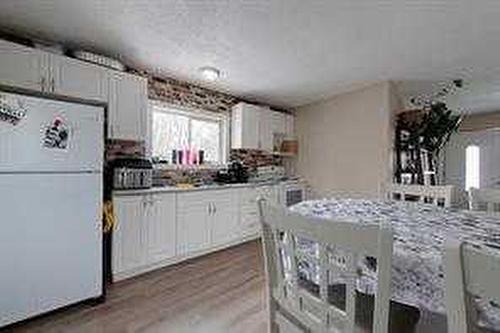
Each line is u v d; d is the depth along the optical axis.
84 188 2.64
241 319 2.54
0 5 2.70
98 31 3.17
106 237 3.18
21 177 2.32
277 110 6.27
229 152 5.46
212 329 2.39
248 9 2.97
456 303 0.61
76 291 2.61
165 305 2.77
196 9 2.92
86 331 2.33
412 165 5.37
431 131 5.44
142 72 4.23
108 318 2.52
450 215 1.88
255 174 5.56
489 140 7.38
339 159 5.75
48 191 2.44
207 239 4.32
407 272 1.11
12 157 2.28
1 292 2.25
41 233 2.41
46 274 2.45
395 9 3.12
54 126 2.46
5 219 2.26
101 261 2.77
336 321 0.97
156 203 3.69
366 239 0.83
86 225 2.66
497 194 2.23
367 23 3.34
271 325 1.29
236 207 4.79
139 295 2.97
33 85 2.98
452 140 7.68
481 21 3.40
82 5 2.75
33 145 2.37
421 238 1.32
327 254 0.96
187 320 2.52
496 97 6.40
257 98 5.73
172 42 3.47
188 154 4.80
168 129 4.71
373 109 5.36
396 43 3.84
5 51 2.82
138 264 3.50
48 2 2.69
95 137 2.70
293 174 6.34
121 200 3.34
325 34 3.52
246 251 4.49
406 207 2.16
